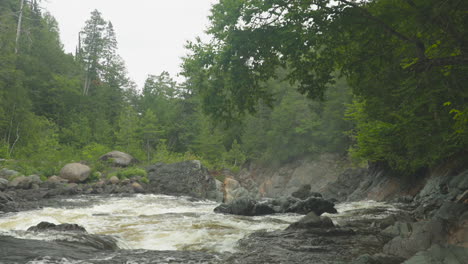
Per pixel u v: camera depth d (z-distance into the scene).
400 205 19.80
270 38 11.13
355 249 7.80
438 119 10.50
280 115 54.12
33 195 18.67
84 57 69.88
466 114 7.70
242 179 45.31
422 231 7.61
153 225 11.36
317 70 12.44
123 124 48.03
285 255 7.19
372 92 13.83
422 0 8.46
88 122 52.81
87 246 7.30
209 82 12.60
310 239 8.84
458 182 16.78
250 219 13.88
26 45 55.91
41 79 53.75
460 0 7.80
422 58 7.99
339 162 48.41
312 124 50.31
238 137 62.69
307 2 10.23
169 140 64.69
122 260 6.20
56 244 7.04
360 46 11.10
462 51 8.15
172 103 67.75
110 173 27.55
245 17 11.05
